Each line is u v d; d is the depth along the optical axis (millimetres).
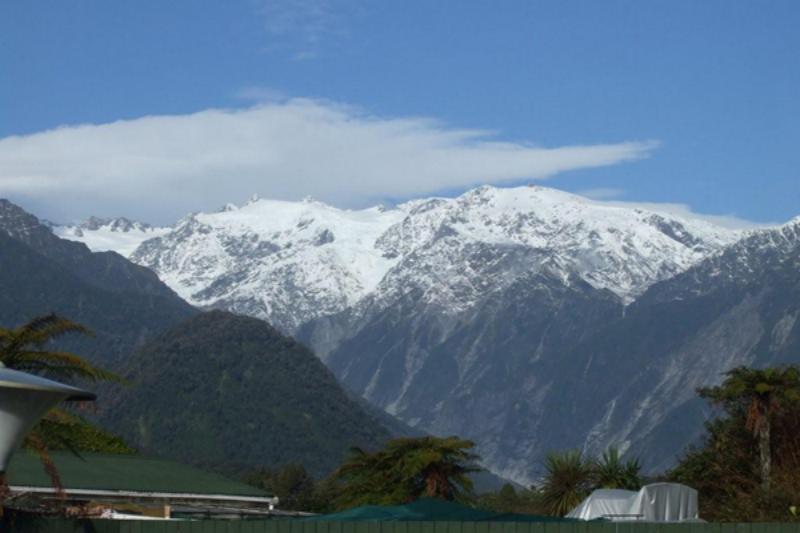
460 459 61344
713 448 59594
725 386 57969
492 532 20656
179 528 20375
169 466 51469
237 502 48688
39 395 18453
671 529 20969
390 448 61188
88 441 54406
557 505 58750
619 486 58531
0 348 31422
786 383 56438
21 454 46188
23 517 19812
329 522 20719
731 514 49906
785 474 52000
